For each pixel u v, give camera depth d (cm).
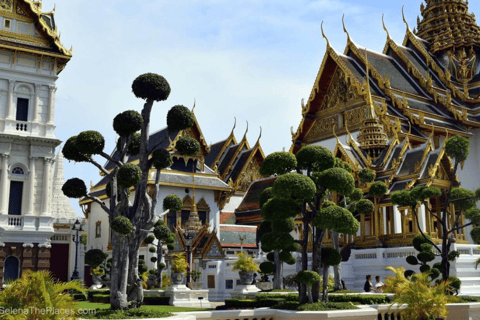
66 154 1828
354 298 2083
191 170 5612
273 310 1748
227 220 6166
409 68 6531
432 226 3972
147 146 1847
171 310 2125
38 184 3988
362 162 4334
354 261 3609
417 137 5256
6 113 3950
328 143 6044
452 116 5981
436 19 7425
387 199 3888
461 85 6819
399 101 5588
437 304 1752
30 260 3853
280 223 1912
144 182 1814
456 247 3148
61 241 5575
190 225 4666
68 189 1806
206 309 2202
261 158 6894
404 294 1772
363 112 5619
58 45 4122
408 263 3014
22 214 3903
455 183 4009
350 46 6222
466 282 3008
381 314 1875
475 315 2014
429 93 6244
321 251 1925
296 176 1775
